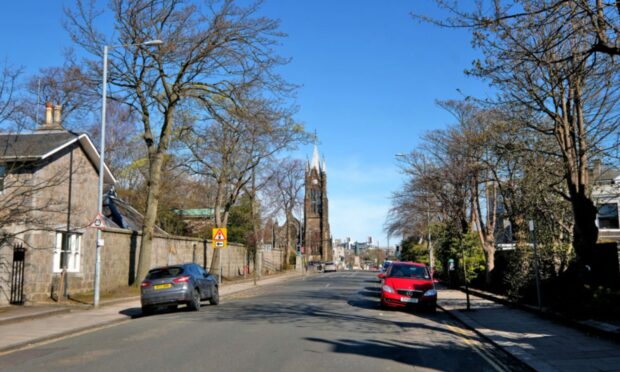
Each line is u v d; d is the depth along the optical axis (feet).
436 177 81.51
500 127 53.42
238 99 79.92
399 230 190.08
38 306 58.29
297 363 29.07
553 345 34.45
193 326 45.11
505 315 51.19
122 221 107.86
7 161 58.75
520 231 60.95
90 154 72.08
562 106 46.88
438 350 34.06
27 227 60.18
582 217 46.83
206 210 195.83
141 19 74.13
